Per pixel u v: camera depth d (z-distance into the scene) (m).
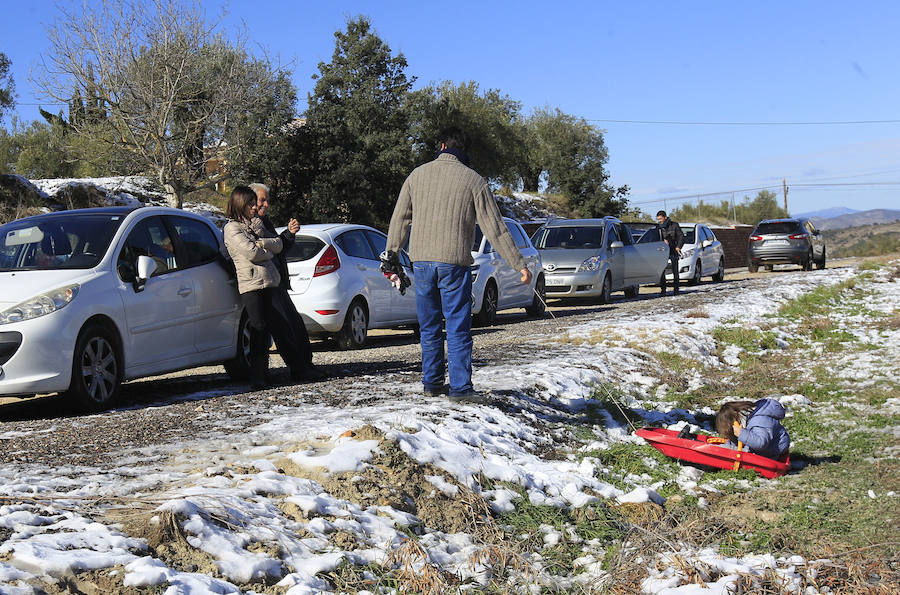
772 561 4.02
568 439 6.50
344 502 4.11
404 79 39.97
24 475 4.28
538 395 7.48
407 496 4.45
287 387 7.52
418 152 45.22
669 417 7.79
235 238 7.50
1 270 7.01
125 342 7.01
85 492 3.96
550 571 4.02
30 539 3.19
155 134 26.73
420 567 3.64
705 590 3.61
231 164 31.30
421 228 6.12
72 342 6.45
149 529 3.41
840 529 4.69
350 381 7.72
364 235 12.10
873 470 5.98
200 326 7.89
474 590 3.61
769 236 30.16
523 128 61.25
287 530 3.70
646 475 5.90
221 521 3.59
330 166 32.62
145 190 29.69
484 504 4.57
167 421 5.88
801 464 6.38
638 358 9.96
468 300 6.29
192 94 28.31
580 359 9.27
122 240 7.32
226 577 3.24
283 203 32.47
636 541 4.18
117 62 26.50
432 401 6.47
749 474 6.02
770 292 17.69
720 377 9.81
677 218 68.50
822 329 13.40
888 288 19.02
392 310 12.25
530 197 58.38
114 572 3.04
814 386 9.18
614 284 19.14
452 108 51.28
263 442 5.09
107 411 6.64
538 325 14.12
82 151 29.58
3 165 26.14
